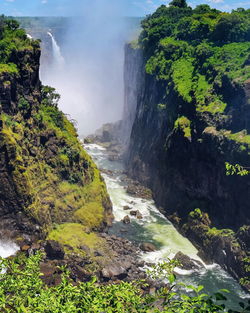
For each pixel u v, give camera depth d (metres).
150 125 124.06
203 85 103.31
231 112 87.75
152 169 115.50
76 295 17.94
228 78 94.50
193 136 94.06
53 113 97.81
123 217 97.62
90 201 92.44
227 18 118.69
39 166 84.62
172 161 101.62
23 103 85.69
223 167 82.62
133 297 17.72
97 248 77.25
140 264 74.19
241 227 75.00
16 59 86.06
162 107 114.38
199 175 90.94
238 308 62.72
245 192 76.50
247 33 117.88
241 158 77.62
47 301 16.88
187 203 94.19
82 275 66.31
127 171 130.88
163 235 89.56
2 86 79.25
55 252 69.75
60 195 86.50
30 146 83.94
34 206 76.44
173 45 128.00
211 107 92.88
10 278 19.41
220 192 84.12
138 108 138.88
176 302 14.12
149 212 102.12
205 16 142.50
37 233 75.25
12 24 95.88
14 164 75.56
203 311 13.34
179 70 116.12
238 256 72.06
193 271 73.62
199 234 84.25
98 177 100.31
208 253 79.62
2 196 74.75
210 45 119.50
